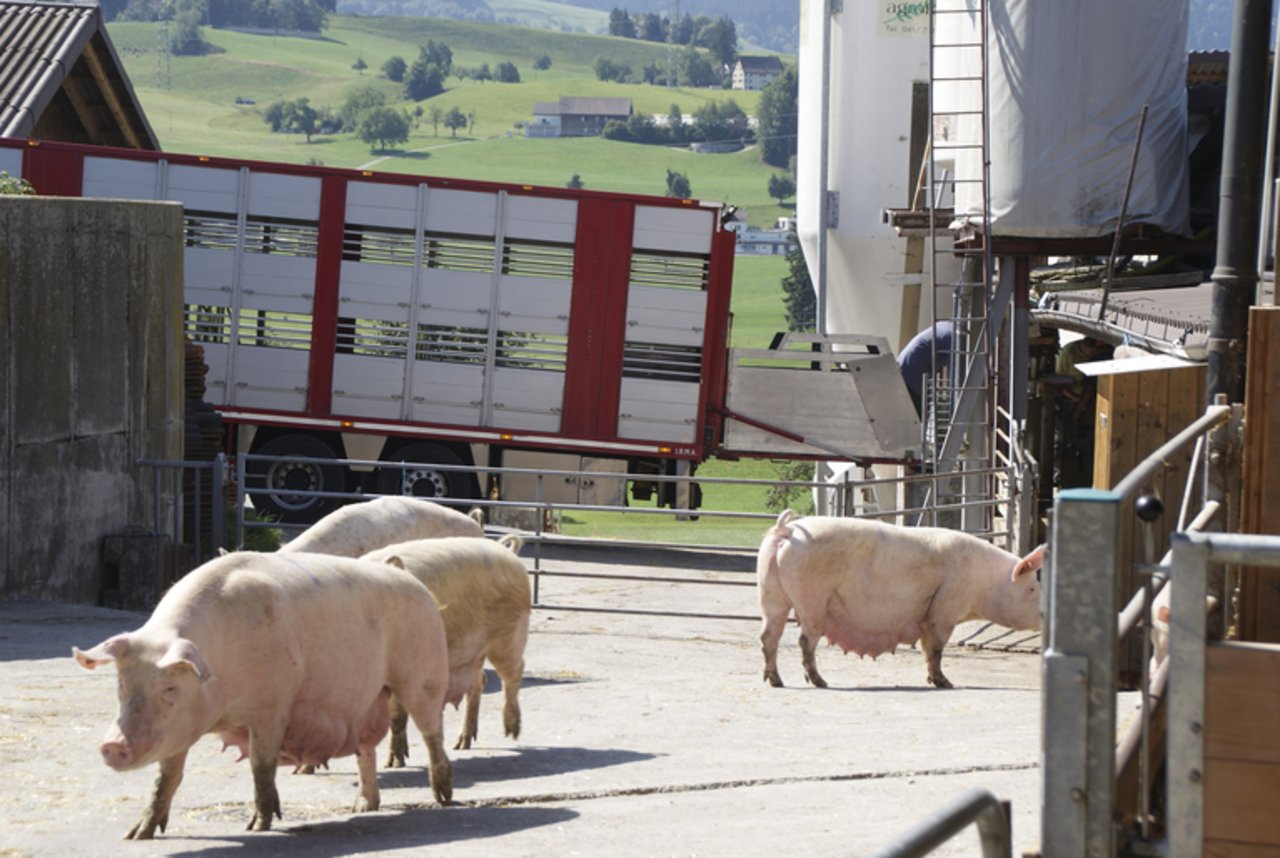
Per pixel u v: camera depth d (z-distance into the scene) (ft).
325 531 29.09
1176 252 61.16
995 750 26.17
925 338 75.25
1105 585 12.43
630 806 22.20
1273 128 35.50
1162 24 58.80
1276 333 20.90
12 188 53.21
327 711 20.51
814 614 36.96
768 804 21.90
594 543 69.46
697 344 67.87
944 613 37.29
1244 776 12.68
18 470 41.96
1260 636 20.54
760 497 240.12
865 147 84.89
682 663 41.01
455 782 24.34
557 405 68.49
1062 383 68.80
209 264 68.95
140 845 19.02
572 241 67.82
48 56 79.51
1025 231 59.26
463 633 25.50
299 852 18.58
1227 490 23.94
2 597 41.37
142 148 90.68
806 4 91.20
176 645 17.79
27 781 22.76
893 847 9.74
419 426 68.85
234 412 69.05
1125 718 20.57
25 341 42.16
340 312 68.90
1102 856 12.48
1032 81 58.29
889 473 73.31
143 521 48.06
